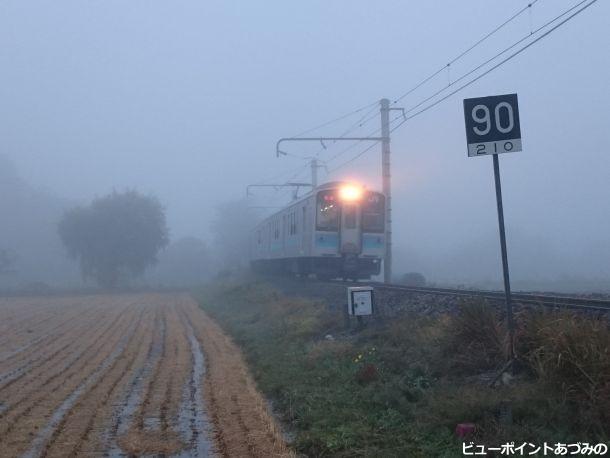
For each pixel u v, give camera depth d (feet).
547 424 25.88
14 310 120.88
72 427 33.60
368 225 103.14
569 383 27.20
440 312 49.32
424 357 38.88
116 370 52.08
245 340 68.23
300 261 115.24
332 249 101.96
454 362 35.99
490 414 27.73
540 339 30.73
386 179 94.12
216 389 43.55
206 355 60.49
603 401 25.22
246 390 43.27
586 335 28.30
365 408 34.12
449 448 26.27
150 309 123.75
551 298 46.60
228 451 29.50
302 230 108.78
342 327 58.95
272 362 51.11
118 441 31.07
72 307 129.29
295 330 64.59
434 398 31.45
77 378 48.44
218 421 34.83
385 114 95.35
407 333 45.47
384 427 30.53
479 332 36.32
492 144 33.01
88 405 38.68
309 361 48.01
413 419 30.68
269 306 89.97
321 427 31.83
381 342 46.91
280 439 31.07
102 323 95.14
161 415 36.17
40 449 29.89
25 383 46.73
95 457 28.68
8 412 37.17
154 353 62.23
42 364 56.24
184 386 44.83
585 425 25.14
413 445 27.53
